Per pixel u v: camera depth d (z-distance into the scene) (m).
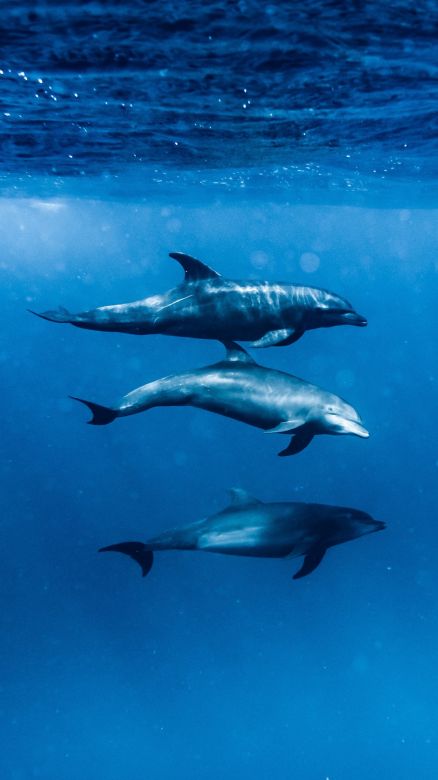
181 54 6.86
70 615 23.33
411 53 6.94
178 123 11.17
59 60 7.13
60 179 20.66
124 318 4.95
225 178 20.44
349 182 21.86
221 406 4.91
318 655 20.34
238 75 7.84
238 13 5.54
